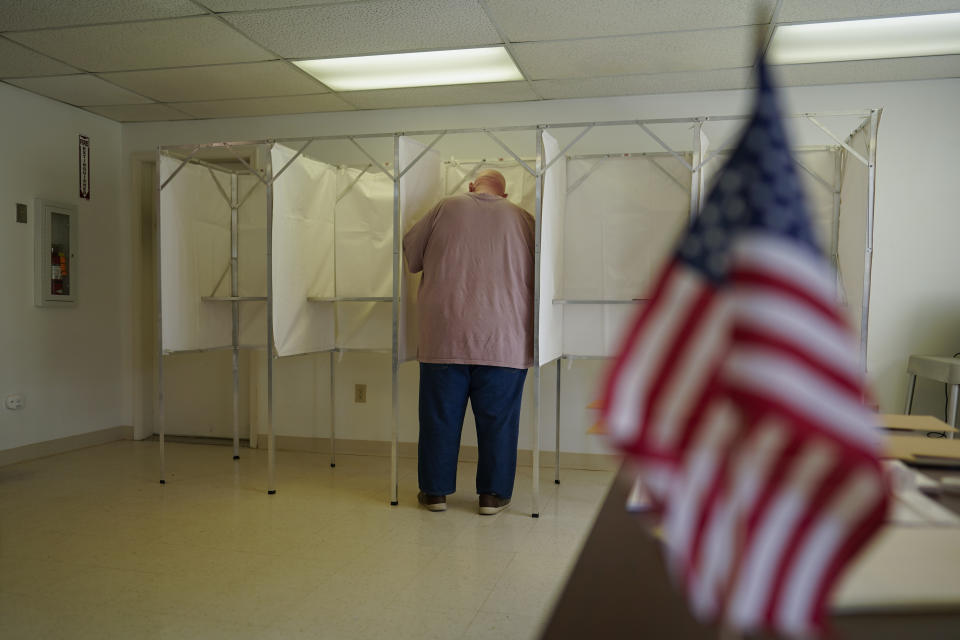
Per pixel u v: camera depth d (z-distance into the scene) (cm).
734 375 62
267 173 373
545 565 282
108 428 520
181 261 417
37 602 243
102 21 335
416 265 363
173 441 524
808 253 63
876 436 62
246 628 224
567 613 71
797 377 60
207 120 509
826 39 341
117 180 523
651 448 66
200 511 353
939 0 296
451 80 415
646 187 385
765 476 63
